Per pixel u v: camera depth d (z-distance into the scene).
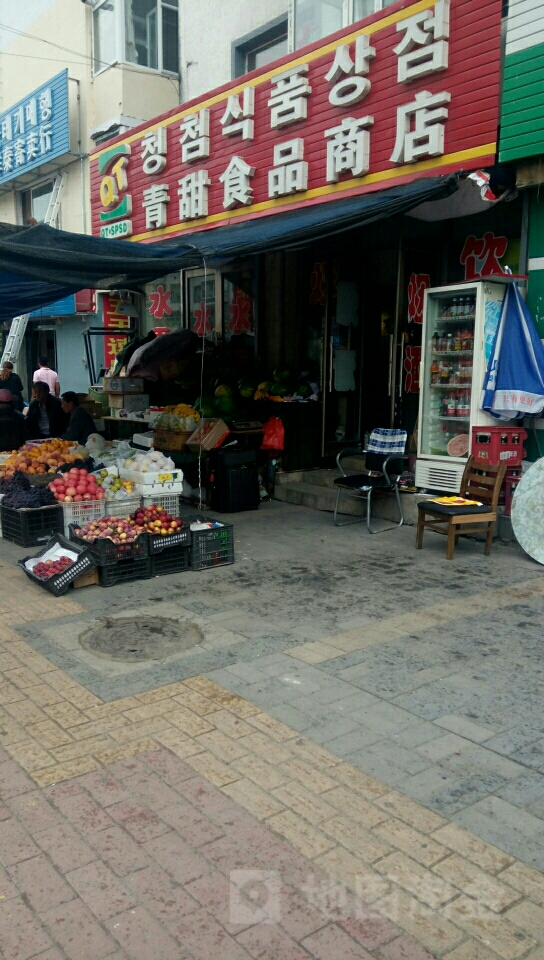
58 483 6.79
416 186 6.46
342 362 9.41
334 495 8.30
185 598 5.25
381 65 7.18
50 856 2.55
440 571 5.86
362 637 4.49
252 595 5.31
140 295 13.21
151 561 5.72
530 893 2.38
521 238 6.66
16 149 14.82
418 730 3.38
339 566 6.04
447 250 8.02
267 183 8.69
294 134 8.27
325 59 7.75
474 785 2.96
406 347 8.66
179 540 5.80
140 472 6.82
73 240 6.33
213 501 8.43
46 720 3.48
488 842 2.62
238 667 4.06
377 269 9.48
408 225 8.45
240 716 3.51
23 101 14.32
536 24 5.82
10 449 8.66
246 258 10.37
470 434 6.68
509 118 6.11
